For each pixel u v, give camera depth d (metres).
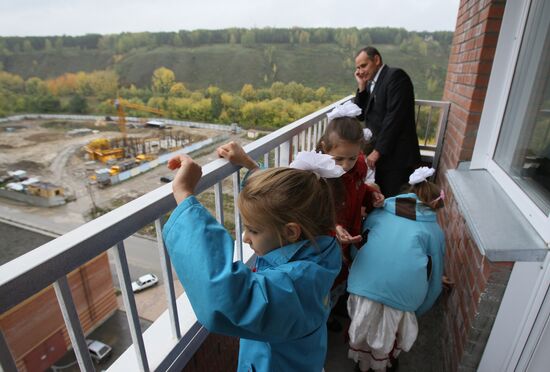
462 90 2.34
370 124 2.56
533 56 1.33
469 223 1.16
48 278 0.53
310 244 0.72
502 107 1.52
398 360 1.58
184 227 0.61
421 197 1.37
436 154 3.17
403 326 1.32
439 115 3.29
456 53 2.93
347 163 1.38
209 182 0.93
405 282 1.25
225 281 0.55
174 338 0.97
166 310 1.10
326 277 0.71
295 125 1.65
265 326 0.59
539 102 1.25
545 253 0.96
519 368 1.12
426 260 1.28
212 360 1.20
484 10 1.93
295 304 0.62
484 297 1.15
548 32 1.24
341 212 1.31
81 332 0.64
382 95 2.39
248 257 1.34
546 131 1.17
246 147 1.19
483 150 1.68
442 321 1.72
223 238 0.61
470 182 1.52
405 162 2.38
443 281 1.73
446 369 1.47
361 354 1.40
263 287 0.59
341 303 1.76
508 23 1.46
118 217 0.68
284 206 0.67
